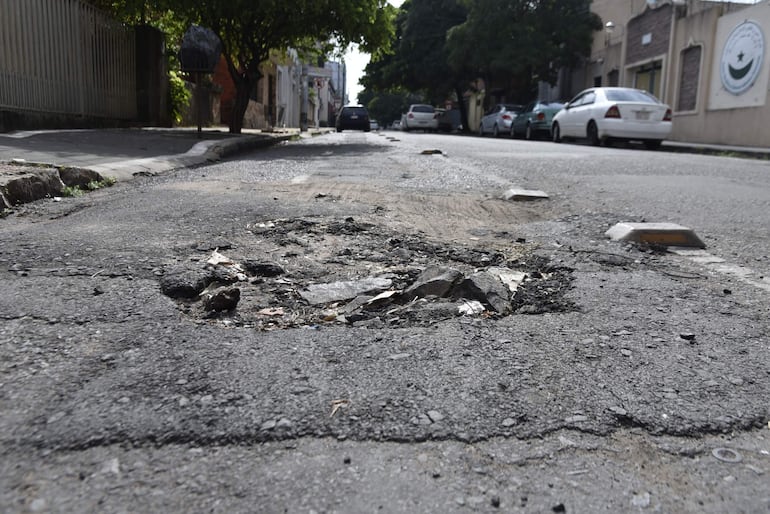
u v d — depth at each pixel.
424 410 1.79
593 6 29.27
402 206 5.07
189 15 13.64
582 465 1.57
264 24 13.77
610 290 2.99
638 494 1.47
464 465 1.55
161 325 2.35
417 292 2.86
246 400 1.81
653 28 22.89
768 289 3.12
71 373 1.94
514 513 1.39
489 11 29.81
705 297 2.94
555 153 11.48
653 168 8.65
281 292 2.87
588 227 4.50
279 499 1.40
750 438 1.72
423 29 37.88
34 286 2.72
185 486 1.43
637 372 2.09
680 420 1.79
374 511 1.37
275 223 4.14
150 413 1.72
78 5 11.62
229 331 2.35
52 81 10.80
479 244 3.91
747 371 2.12
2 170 4.98
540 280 3.19
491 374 2.03
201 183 6.04
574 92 31.30
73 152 7.38
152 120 14.62
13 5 9.70
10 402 1.75
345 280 3.04
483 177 7.31
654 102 15.63
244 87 14.38
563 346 2.29
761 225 4.75
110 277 2.88
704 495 1.47
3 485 1.41
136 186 5.82
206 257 3.27
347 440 1.64
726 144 18.28
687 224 4.73
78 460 1.51
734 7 18.59
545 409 1.82
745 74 17.66
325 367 2.05
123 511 1.34
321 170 7.65
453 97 54.41
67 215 4.32
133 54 14.11
